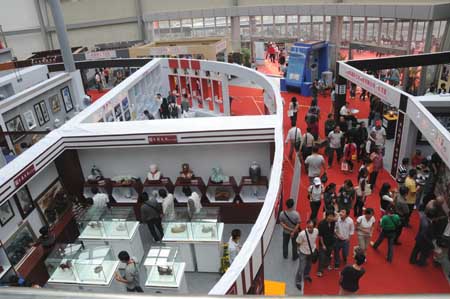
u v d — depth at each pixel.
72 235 9.52
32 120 14.16
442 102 10.26
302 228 8.97
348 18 21.08
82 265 7.18
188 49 21.70
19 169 7.61
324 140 12.45
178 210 9.09
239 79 24.84
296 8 23.02
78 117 10.17
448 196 8.41
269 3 25.12
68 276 7.31
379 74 18.89
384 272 7.60
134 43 29.02
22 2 27.88
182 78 18.78
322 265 7.50
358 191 8.91
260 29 25.89
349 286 6.04
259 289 5.32
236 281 4.38
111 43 28.80
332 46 22.34
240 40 27.03
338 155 11.84
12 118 12.98
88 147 9.24
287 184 10.83
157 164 9.94
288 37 24.45
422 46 17.14
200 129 8.92
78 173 9.98
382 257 8.02
